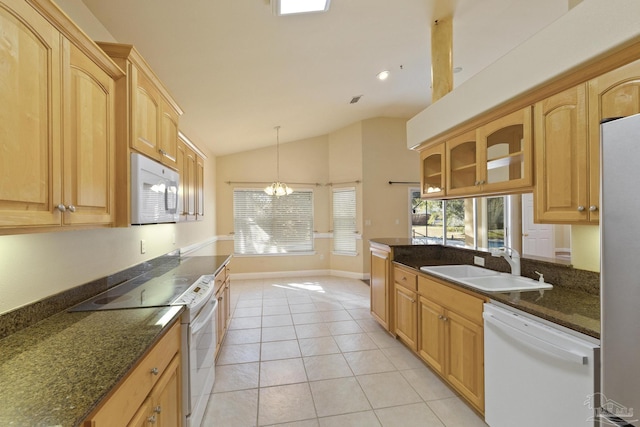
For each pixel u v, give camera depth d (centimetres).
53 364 99
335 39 261
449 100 246
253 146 578
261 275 598
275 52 263
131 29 200
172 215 210
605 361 94
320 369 252
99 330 128
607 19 131
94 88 131
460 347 203
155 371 124
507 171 215
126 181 152
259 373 246
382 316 329
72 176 116
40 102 99
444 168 264
